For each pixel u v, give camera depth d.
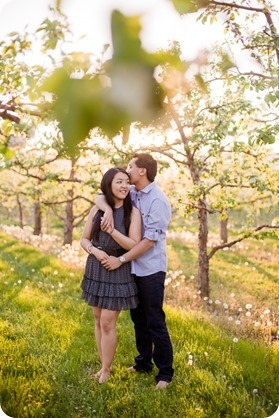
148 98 0.78
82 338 4.48
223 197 6.09
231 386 3.51
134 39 0.79
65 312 5.36
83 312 5.37
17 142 1.77
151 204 3.51
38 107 1.05
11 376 3.50
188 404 3.23
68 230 11.46
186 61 0.86
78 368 3.79
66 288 6.74
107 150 5.28
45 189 9.19
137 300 3.50
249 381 3.61
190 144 5.83
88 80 0.79
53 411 3.13
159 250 3.54
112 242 3.45
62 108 0.79
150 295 3.51
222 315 5.73
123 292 3.40
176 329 4.68
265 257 11.41
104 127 0.78
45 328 4.68
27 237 12.55
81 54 0.83
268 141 3.82
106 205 3.46
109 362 3.56
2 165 5.98
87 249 3.51
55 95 0.82
